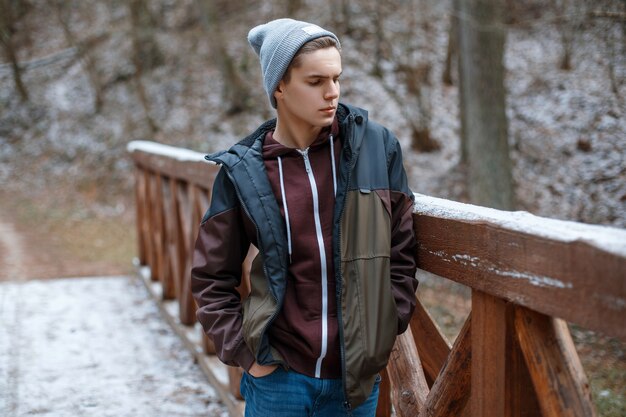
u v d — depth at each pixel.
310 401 1.60
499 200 8.78
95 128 18.78
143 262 6.40
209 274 1.69
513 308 1.40
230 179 1.59
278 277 1.55
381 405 2.35
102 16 22.41
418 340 2.02
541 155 12.39
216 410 3.33
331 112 1.52
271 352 1.58
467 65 8.84
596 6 7.56
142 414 3.29
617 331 1.07
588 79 14.15
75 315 5.11
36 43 22.52
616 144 11.70
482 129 8.80
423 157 14.37
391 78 17.19
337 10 19.11
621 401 4.19
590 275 1.12
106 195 16.14
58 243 11.77
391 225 1.65
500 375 1.43
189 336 4.25
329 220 1.58
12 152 19.06
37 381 3.75
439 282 8.90
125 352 4.23
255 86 18.12
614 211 10.46
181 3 21.28
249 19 19.86
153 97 18.92
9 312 5.21
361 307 1.52
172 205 4.61
